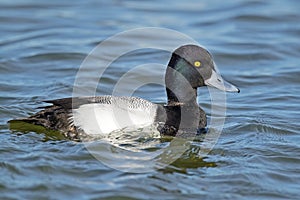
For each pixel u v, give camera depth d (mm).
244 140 11359
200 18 20641
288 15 20859
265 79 15531
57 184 9188
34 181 9250
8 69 15734
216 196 9086
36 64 16219
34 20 20125
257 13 20969
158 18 20516
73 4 21891
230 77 15695
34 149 10305
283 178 9812
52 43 17906
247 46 18109
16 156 10000
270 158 10547
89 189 9086
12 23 19828
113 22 19984
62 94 13953
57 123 10977
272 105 13586
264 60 17125
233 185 9469
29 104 13055
